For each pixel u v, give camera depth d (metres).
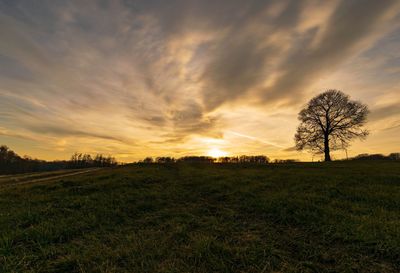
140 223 7.96
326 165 32.09
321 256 5.11
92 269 4.77
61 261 5.11
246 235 6.54
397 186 12.34
